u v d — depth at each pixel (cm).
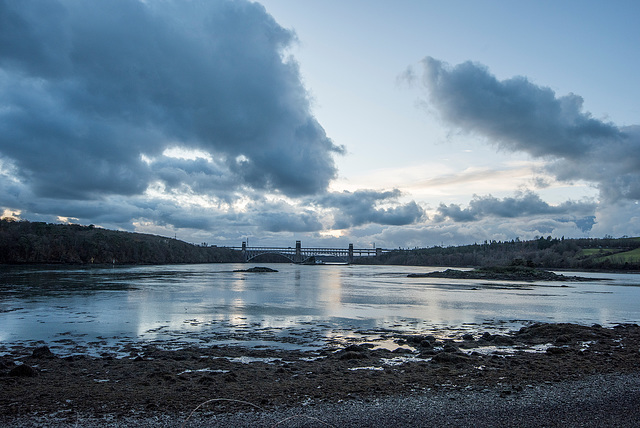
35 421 1191
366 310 4262
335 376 1695
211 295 5791
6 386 1512
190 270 15875
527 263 14412
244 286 7900
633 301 5597
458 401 1395
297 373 1747
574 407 1342
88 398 1390
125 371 1766
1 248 14875
